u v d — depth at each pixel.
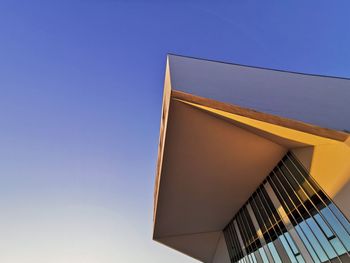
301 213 13.70
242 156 16.28
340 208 10.84
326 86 16.59
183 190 20.02
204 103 12.38
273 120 11.28
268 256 17.16
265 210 17.89
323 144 12.14
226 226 27.12
